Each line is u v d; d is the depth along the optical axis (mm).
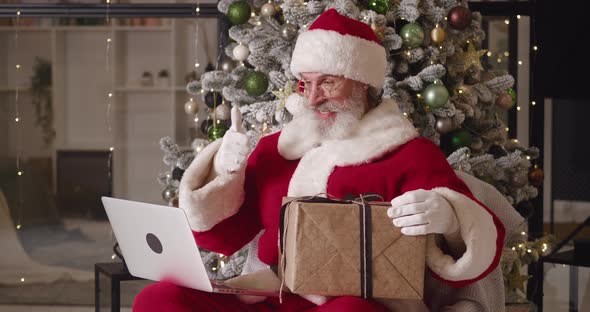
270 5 3123
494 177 3166
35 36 5879
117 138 5898
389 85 2928
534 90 3693
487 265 1971
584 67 3717
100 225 5516
